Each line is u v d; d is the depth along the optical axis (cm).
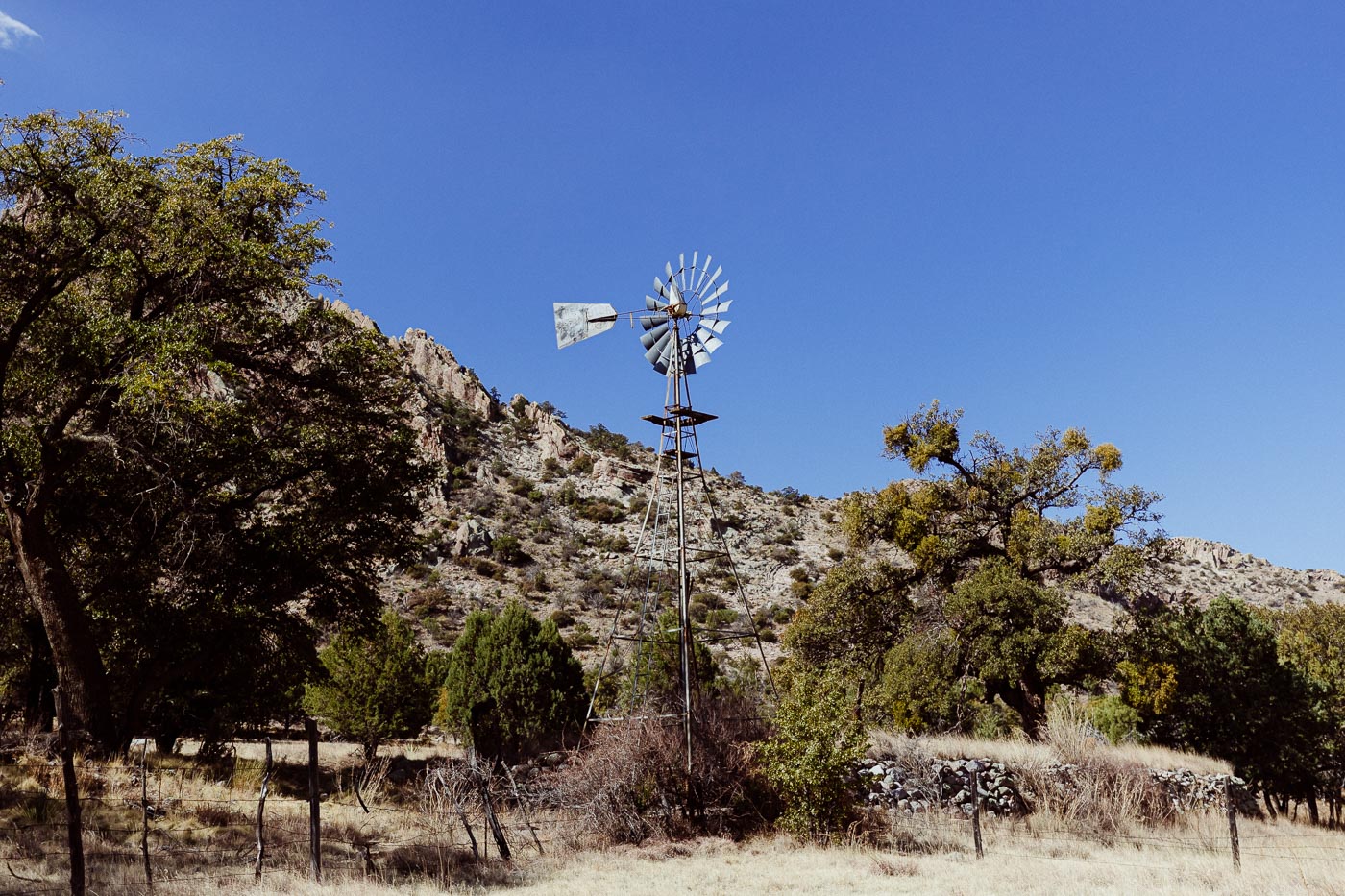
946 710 3653
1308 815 3781
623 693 2414
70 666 2067
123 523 2498
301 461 2573
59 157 2075
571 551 9800
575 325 2423
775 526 11519
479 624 3812
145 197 2161
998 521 4134
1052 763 2283
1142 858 1728
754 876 1467
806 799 1855
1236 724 3562
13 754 1795
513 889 1302
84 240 2061
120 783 1722
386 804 1969
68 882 1103
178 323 2089
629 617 7838
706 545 10006
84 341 2073
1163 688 3566
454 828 1689
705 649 3119
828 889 1352
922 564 4047
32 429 2236
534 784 1947
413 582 8519
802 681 1980
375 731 3325
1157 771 2469
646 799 1912
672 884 1376
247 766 2250
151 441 2331
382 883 1263
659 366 2377
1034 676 3709
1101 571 3678
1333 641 5644
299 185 2406
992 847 1809
